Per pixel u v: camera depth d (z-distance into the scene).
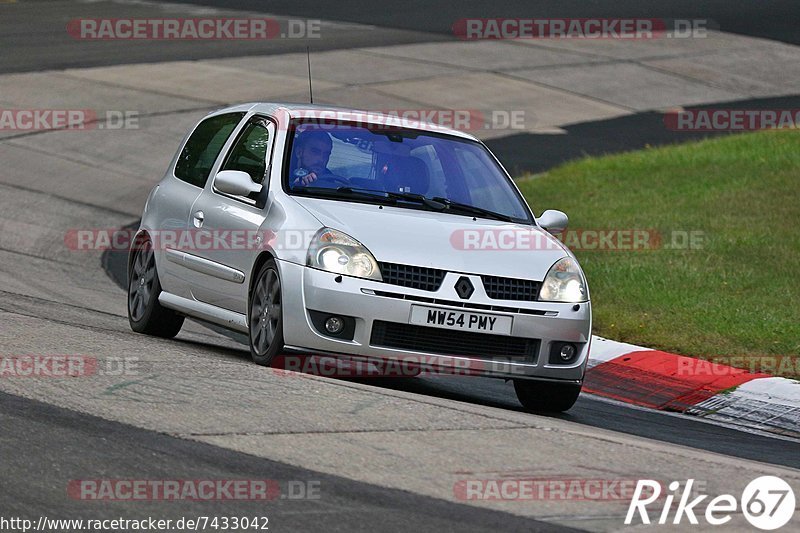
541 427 25.72
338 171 31.92
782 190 63.38
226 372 28.12
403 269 28.98
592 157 76.19
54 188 67.12
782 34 127.06
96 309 42.09
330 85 94.31
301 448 22.48
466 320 28.95
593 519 19.78
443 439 23.88
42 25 117.88
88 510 18.64
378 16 129.38
